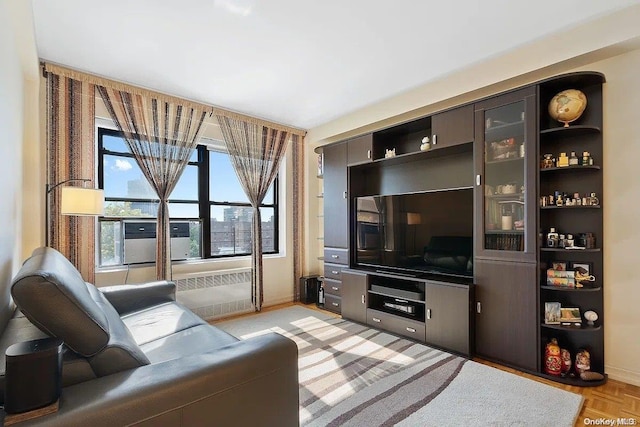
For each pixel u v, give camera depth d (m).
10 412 0.82
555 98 2.33
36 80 2.61
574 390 2.08
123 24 2.21
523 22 2.21
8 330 1.31
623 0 1.99
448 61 2.76
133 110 3.16
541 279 2.37
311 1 1.99
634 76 2.18
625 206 2.20
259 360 1.23
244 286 3.91
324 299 4.14
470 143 2.79
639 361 2.14
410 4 2.03
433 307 2.82
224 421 1.13
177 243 3.61
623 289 2.21
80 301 1.07
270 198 4.52
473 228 2.73
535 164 2.34
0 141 1.51
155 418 0.97
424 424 1.70
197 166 3.85
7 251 1.70
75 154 2.85
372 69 2.89
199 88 3.27
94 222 2.92
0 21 1.47
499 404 1.88
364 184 4.07
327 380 2.18
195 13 2.10
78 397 0.91
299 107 3.83
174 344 1.77
